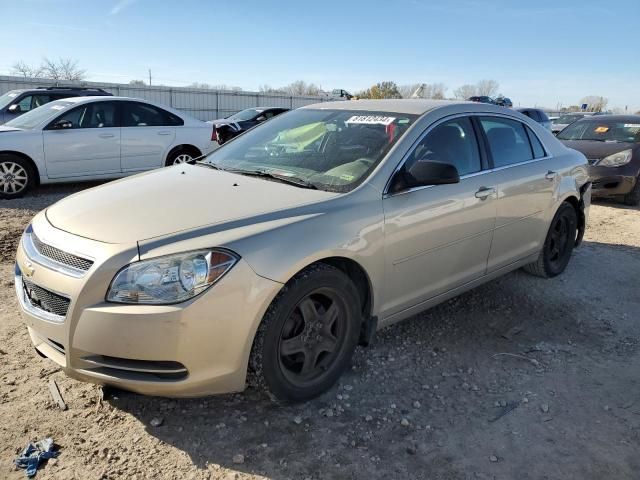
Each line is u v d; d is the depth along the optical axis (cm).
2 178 804
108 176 891
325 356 304
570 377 339
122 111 898
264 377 271
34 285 273
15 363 328
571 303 456
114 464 249
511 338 389
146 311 240
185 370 251
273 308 265
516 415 298
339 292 294
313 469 251
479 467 257
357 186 313
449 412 298
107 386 276
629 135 962
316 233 278
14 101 1209
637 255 608
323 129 383
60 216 294
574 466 260
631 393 324
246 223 269
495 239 405
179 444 264
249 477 246
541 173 448
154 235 256
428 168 316
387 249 315
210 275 247
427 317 417
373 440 273
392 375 332
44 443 258
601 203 930
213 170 367
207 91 3559
